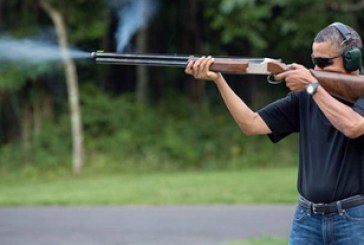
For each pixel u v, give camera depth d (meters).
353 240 7.67
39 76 38.00
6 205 23.67
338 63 7.84
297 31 38.09
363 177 7.68
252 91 41.81
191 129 38.84
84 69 40.59
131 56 7.72
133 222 19.53
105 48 37.56
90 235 17.55
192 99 41.69
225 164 37.25
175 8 41.44
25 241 16.83
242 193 25.06
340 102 7.70
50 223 19.58
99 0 35.78
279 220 19.58
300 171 8.07
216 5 37.03
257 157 37.47
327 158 7.79
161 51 41.81
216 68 7.82
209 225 18.83
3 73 36.06
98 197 24.66
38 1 37.12
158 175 33.66
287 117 8.25
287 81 7.78
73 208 22.67
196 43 41.91
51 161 36.97
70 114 38.91
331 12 37.97
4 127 39.72
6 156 38.03
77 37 36.59
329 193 7.72
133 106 39.50
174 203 23.42
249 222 19.27
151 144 37.94
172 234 17.52
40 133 38.34
